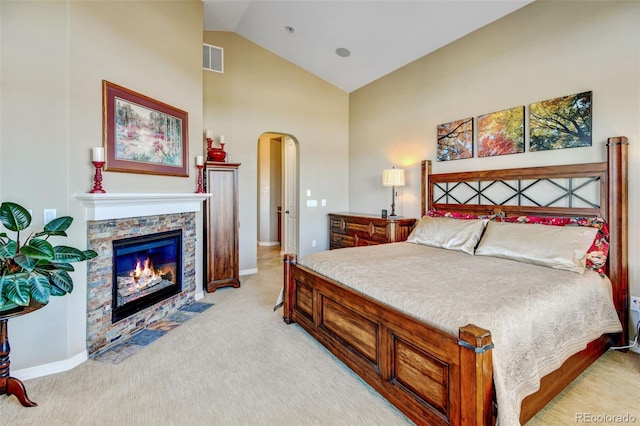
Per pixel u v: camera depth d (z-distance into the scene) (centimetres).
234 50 471
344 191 589
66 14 223
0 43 205
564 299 189
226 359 239
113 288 261
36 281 181
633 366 226
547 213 296
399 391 177
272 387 204
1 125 206
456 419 143
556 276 217
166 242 324
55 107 221
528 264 252
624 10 249
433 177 412
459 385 140
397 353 180
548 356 169
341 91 580
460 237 317
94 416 176
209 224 397
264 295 393
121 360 237
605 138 261
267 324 305
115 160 260
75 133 230
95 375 217
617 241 249
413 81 448
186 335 280
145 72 293
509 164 331
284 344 263
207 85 450
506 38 332
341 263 262
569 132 282
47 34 218
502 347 144
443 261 266
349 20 388
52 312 219
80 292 234
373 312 196
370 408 184
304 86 540
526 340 157
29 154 213
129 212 266
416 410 165
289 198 652
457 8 334
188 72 351
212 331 288
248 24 441
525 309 166
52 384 206
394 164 485
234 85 473
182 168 339
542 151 303
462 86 379
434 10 342
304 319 282
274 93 510
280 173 810
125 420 173
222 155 414
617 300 247
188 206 344
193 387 204
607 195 254
